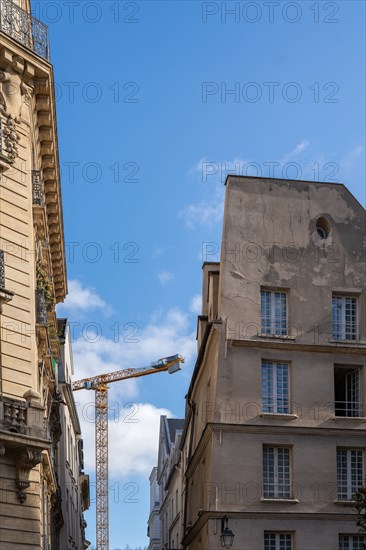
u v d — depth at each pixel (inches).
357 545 1585.9
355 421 1632.6
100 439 5477.4
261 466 1587.1
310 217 1739.7
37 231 1363.2
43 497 1391.5
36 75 1320.1
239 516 1552.7
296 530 1566.2
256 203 1723.7
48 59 1358.3
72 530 2625.5
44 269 1552.7
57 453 1985.7
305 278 1699.1
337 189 1770.4
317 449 1612.9
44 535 1411.2
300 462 1600.6
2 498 1100.5
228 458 1578.5
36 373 1222.9
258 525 1556.3
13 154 1258.0
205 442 1678.2
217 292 1766.7
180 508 2501.2
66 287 1908.2
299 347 1654.8
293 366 1647.4
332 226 1742.1
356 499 1482.5
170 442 3432.6
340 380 1756.9
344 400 1726.1
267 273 1688.0
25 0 1459.2
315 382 1647.4
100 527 5354.3
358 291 1712.6
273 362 1653.5
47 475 1439.5
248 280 1676.9
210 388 1681.8
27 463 1123.3
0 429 1082.7
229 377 1617.9
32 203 1298.0
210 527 1544.0
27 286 1227.2
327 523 1577.3
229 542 1498.5
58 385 2059.5
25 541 1112.8
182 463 2449.6
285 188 1745.8
